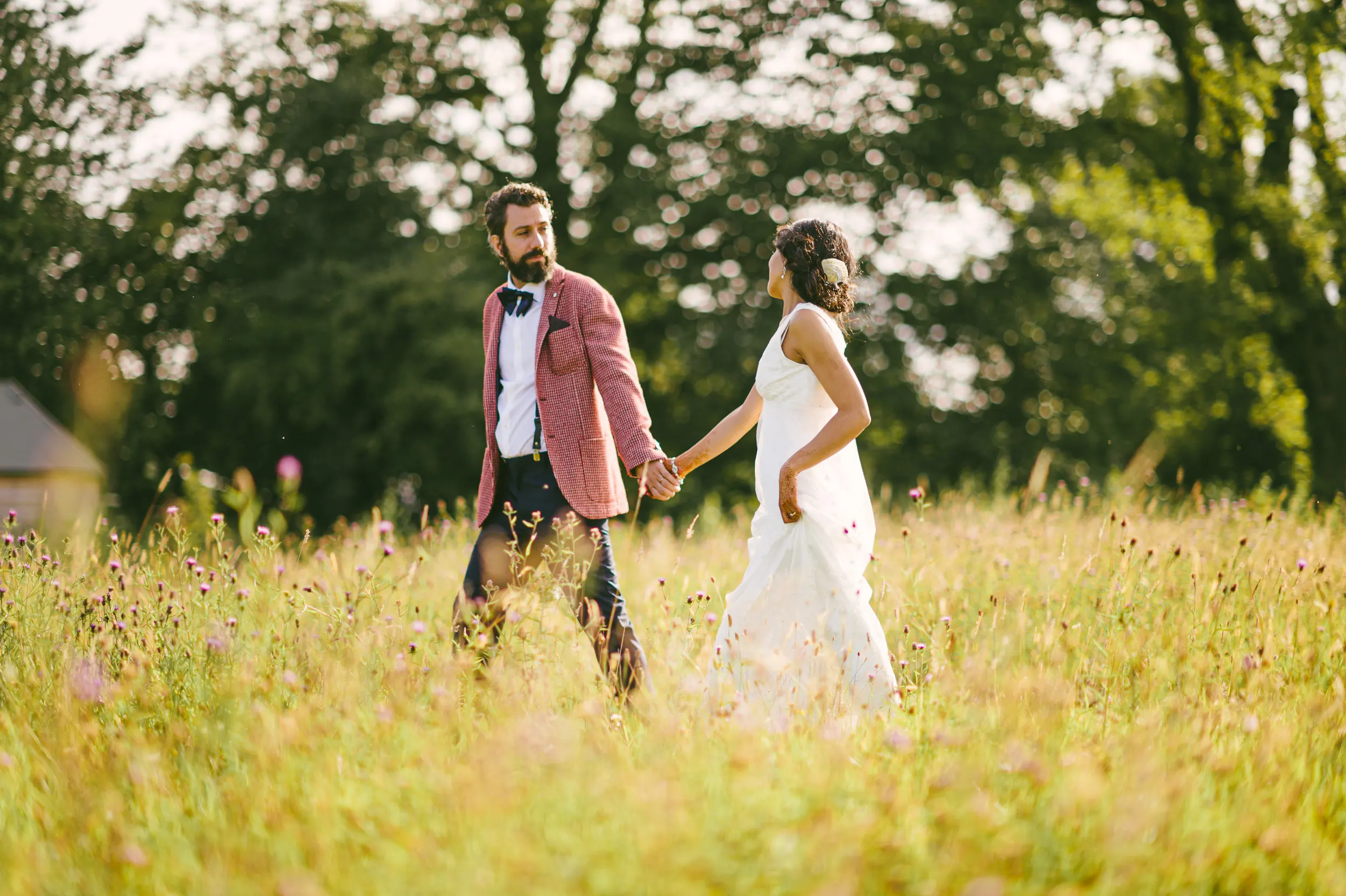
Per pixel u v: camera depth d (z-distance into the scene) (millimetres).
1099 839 2732
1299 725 3594
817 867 2551
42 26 24328
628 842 2600
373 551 5234
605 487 4707
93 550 5367
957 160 25594
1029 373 29188
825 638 4340
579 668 4117
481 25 27562
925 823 2855
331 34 27062
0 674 3986
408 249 26109
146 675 3961
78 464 18219
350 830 2863
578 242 27531
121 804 3021
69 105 24422
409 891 2506
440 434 25953
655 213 25891
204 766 3330
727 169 26453
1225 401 25812
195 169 26000
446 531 6773
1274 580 4961
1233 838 2852
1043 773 2955
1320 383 22516
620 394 4648
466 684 3809
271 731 3217
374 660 3840
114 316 25375
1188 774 3119
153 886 2680
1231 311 22234
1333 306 22141
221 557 4809
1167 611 4785
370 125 26375
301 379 25203
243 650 4051
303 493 27219
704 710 3707
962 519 7727
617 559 7016
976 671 3779
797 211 26172
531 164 27984
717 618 4340
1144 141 23594
